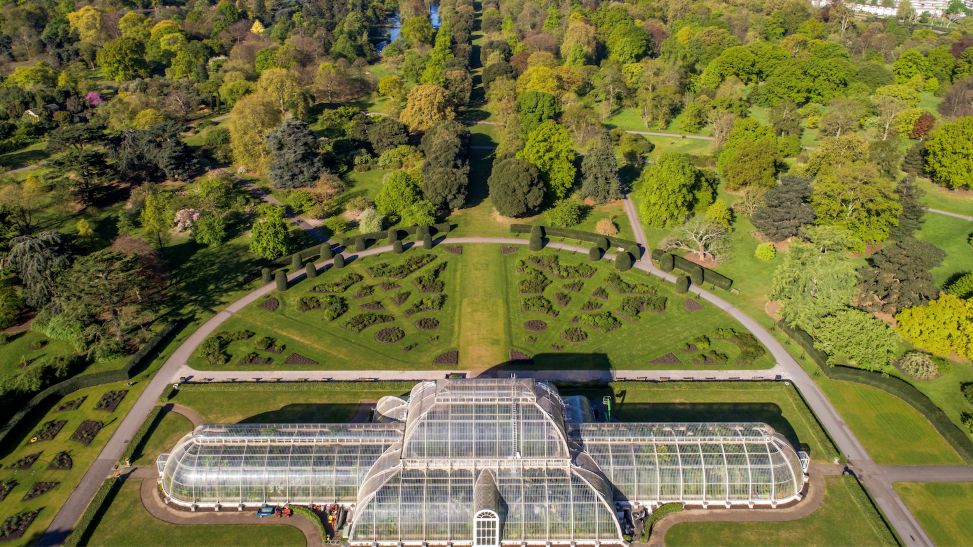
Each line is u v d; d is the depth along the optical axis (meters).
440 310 124.50
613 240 146.75
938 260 110.44
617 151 197.25
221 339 114.31
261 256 138.12
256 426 84.56
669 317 121.38
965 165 156.62
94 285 107.12
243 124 177.62
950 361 106.94
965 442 89.31
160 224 145.38
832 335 104.44
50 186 158.62
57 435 93.19
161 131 175.50
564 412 86.44
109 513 80.69
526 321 120.69
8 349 111.50
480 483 76.75
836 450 89.81
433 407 78.00
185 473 81.00
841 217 138.50
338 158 190.38
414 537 77.06
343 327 118.94
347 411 97.94
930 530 78.62
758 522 80.00
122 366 107.12
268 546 76.94
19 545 76.25
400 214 155.62
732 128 184.50
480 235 153.38
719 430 83.38
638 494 81.69
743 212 157.62
